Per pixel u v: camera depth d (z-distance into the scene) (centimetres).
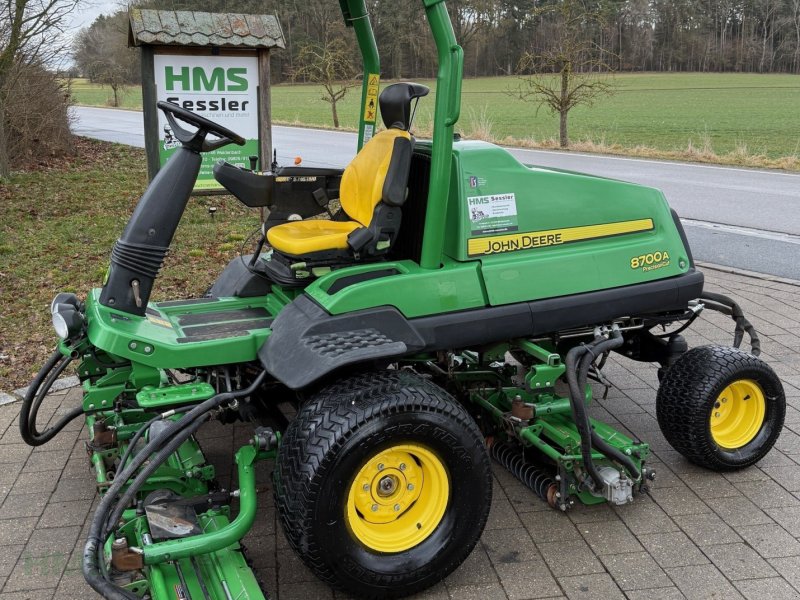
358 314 317
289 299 368
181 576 272
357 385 294
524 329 349
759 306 652
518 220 352
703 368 376
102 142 1736
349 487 281
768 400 389
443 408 293
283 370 300
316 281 335
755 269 777
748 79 5728
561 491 345
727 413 392
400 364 381
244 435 432
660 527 342
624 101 4106
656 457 405
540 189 357
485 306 342
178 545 269
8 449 413
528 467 376
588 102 2375
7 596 298
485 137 2123
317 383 326
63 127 1459
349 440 275
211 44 811
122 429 355
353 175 389
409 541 298
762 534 335
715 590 298
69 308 331
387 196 333
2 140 1173
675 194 1247
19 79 1242
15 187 1136
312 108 3697
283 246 351
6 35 1139
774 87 5003
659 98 4281
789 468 393
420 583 296
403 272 336
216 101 843
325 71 2562
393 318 322
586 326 381
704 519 347
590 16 2123
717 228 983
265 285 405
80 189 1148
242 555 287
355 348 293
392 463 296
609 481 337
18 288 682
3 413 455
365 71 425
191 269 746
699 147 2119
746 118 3148
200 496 311
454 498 301
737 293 689
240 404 367
